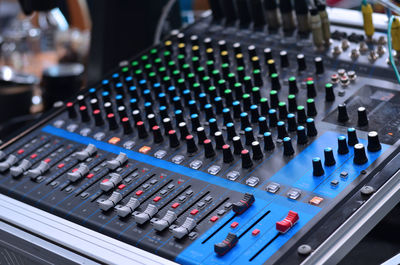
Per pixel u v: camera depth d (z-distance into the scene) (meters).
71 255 1.16
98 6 1.82
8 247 1.29
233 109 1.39
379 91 1.38
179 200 1.21
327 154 1.20
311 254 1.03
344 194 1.13
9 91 2.64
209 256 1.07
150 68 1.61
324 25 1.54
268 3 1.65
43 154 1.43
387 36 1.41
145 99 1.51
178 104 1.45
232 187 1.21
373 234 1.11
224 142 1.32
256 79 1.48
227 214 1.15
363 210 1.10
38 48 3.53
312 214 1.10
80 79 2.69
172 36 1.76
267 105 1.38
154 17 1.87
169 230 1.15
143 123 1.40
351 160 1.20
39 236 1.22
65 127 1.51
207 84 1.49
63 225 1.21
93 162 1.37
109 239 1.16
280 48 1.59
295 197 1.15
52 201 1.29
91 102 1.52
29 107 2.71
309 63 1.52
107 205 1.22
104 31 1.83
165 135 1.40
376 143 1.21
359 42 1.54
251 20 1.74
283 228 1.07
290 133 1.32
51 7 1.99
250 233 1.10
